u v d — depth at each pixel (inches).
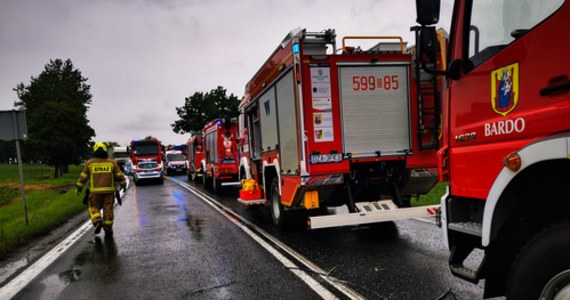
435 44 126.6
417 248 235.8
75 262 243.4
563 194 109.3
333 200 285.1
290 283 185.0
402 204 264.5
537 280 97.7
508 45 107.3
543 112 96.3
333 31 261.0
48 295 184.2
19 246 298.5
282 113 289.3
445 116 137.0
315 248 249.6
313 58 251.4
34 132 1445.6
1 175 1820.9
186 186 877.2
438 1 123.7
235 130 657.6
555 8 94.0
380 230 291.9
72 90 2326.5
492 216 110.7
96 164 328.8
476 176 120.7
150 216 428.1
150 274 211.2
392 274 190.4
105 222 329.1
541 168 104.1
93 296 181.0
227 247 264.7
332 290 172.9
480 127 118.3
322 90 252.2
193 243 282.7
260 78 348.5
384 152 259.6
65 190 867.4
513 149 106.4
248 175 414.9
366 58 257.4
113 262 239.8
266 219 376.5
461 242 133.7
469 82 123.0
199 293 177.8
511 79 106.3
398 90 263.1
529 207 114.3
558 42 92.7
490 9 114.3
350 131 255.9
